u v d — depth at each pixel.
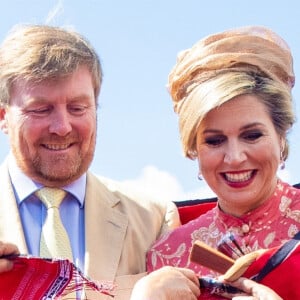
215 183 4.56
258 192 4.51
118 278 4.87
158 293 3.74
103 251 4.96
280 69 4.64
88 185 5.16
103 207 5.12
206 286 3.93
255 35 4.66
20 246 4.88
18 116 4.99
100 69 5.19
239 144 4.47
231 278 3.91
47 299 4.15
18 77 4.96
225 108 4.47
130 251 5.01
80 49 5.03
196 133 4.54
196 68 4.58
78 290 4.29
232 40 4.64
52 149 5.00
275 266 4.16
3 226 4.96
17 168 5.12
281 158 4.66
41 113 4.98
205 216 4.82
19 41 5.02
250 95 4.48
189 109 4.54
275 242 4.50
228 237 4.22
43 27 5.07
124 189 5.29
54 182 5.04
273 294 3.83
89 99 5.04
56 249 4.92
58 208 5.03
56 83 4.94
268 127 4.50
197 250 4.02
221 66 4.56
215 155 4.51
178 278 3.83
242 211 4.60
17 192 5.08
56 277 4.19
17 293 4.18
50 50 4.96
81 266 4.93
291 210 4.56
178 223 5.19
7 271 4.17
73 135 5.00
